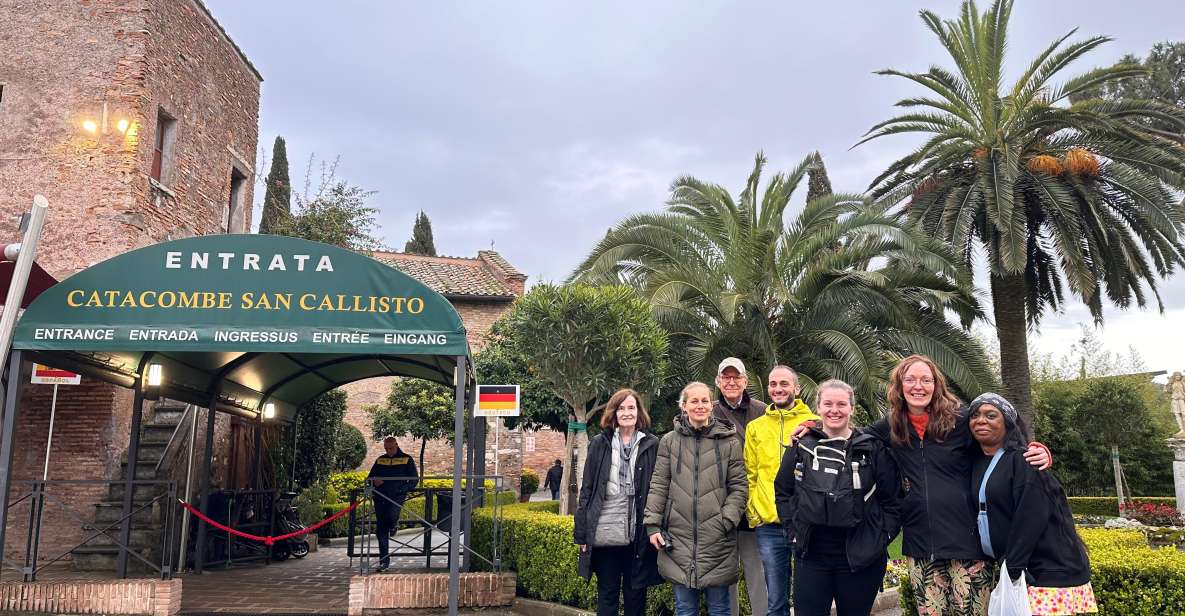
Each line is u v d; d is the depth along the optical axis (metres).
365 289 8.44
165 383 10.62
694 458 5.82
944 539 4.52
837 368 15.54
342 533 19.52
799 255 16.00
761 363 15.95
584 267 16.36
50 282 9.76
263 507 14.30
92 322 8.08
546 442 36.19
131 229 13.51
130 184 13.55
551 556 8.83
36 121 13.71
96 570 11.59
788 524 5.05
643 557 6.05
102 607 8.66
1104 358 40.41
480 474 12.56
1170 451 30.50
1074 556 4.24
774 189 16.34
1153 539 17.44
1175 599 5.89
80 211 13.41
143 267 8.22
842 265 15.62
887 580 9.59
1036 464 4.30
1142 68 17.69
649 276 15.65
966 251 18.58
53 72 13.86
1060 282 20.66
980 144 17.97
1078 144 18.12
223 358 11.70
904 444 4.77
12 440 7.87
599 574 6.16
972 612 4.49
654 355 11.54
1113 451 25.28
